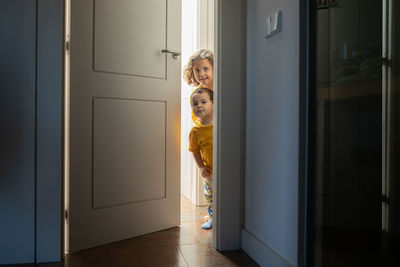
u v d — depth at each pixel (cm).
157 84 211
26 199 161
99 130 185
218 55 175
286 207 136
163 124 215
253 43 168
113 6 190
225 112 175
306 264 125
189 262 162
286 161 135
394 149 85
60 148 165
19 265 159
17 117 160
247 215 176
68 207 174
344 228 106
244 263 160
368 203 95
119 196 194
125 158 196
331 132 111
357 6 97
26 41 160
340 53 106
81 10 177
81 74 177
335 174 110
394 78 83
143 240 195
